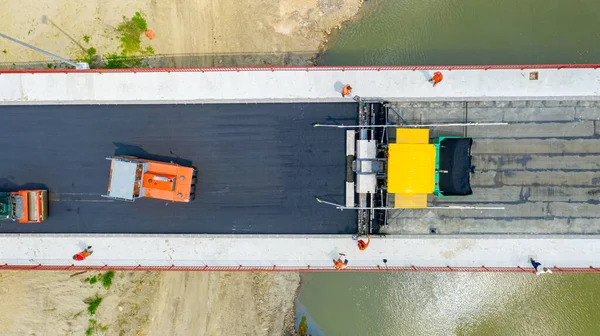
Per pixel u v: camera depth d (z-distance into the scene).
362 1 20.83
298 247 18.95
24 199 18.22
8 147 19.22
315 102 18.91
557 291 21.00
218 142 19.05
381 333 21.22
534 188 18.66
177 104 19.02
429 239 18.78
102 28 20.52
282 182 19.03
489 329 21.11
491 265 18.73
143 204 19.20
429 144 17.22
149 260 19.16
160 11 20.70
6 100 19.08
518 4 20.59
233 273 21.12
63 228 19.20
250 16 20.80
